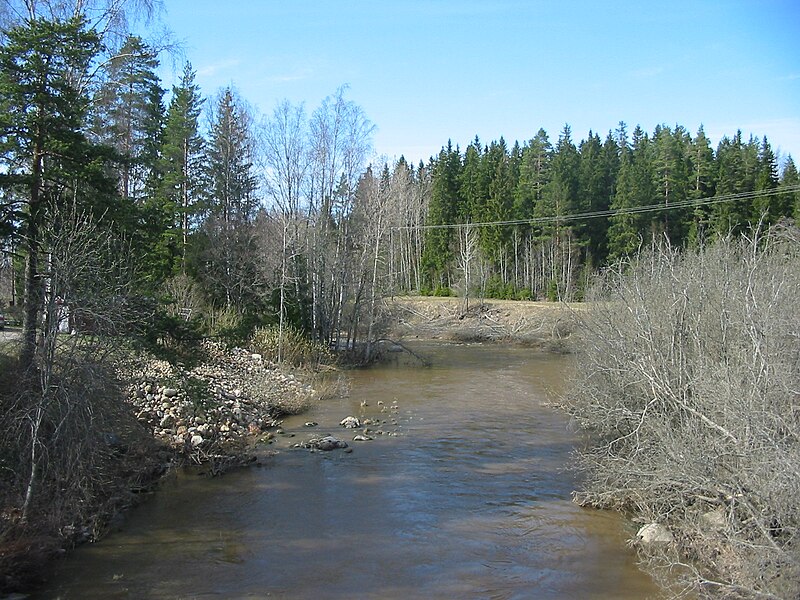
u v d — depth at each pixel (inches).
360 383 1107.3
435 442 671.1
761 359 346.6
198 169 1512.1
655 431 405.1
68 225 446.0
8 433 392.2
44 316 396.8
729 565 332.2
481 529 433.7
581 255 2460.6
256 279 1348.4
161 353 549.3
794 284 422.6
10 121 494.3
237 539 414.9
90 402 405.7
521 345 1756.9
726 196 1932.8
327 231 1359.5
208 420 660.7
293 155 1332.4
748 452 321.4
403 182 2428.6
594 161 2721.5
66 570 366.3
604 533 425.1
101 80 685.9
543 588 346.9
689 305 457.4
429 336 1958.7
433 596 338.6
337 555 391.2
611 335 540.7
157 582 352.8
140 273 567.2
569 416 789.9
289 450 634.8
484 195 2714.1
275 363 1092.5
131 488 493.4
